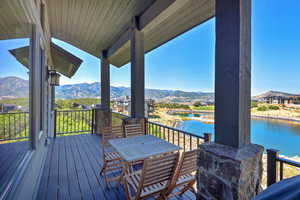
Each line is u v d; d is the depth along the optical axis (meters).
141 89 3.61
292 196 0.71
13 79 1.67
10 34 1.61
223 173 1.45
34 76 2.12
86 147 4.20
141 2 2.98
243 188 1.35
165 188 1.83
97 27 4.22
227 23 1.51
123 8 3.24
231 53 1.48
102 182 2.52
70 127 5.98
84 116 6.27
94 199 2.13
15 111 1.73
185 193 2.28
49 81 4.93
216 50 1.61
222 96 1.57
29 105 2.09
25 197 1.61
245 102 1.49
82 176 2.69
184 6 2.77
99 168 2.99
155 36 4.02
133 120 3.50
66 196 2.17
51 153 3.75
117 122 5.40
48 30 4.29
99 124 5.66
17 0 1.56
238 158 1.34
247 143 1.54
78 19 4.05
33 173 2.03
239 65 1.43
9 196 1.19
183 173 1.84
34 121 2.15
